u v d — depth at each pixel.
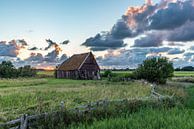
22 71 99.62
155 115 13.70
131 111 16.84
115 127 11.82
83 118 14.30
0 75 92.62
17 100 25.91
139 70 58.41
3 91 36.38
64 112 14.02
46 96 28.98
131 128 11.36
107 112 15.38
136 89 37.31
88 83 55.72
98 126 11.93
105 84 52.06
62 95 30.06
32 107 20.56
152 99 19.56
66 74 91.81
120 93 31.66
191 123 11.41
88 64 85.88
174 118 12.68
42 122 13.16
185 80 75.69
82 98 26.73
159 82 55.34
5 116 16.38
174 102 20.52
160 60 55.84
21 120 12.50
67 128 12.55
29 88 43.16
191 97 30.19
